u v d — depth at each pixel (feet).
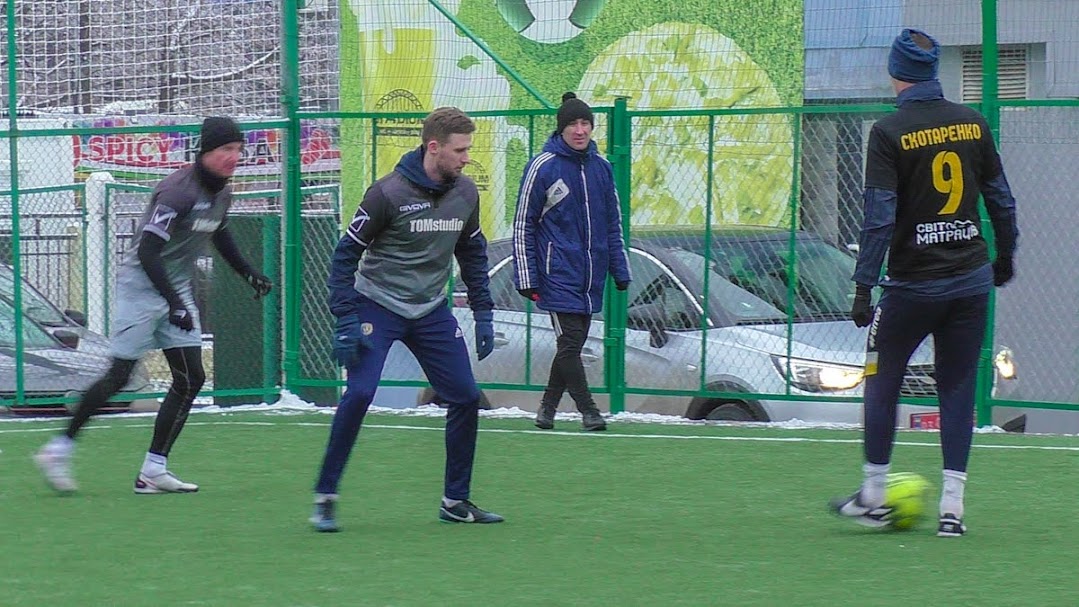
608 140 68.44
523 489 49.21
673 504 46.29
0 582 34.60
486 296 42.70
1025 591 33.81
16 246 68.69
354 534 40.98
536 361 69.51
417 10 96.99
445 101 98.84
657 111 67.62
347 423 40.83
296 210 72.64
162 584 34.37
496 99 100.94
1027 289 65.67
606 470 53.21
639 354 68.54
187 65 74.49
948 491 40.75
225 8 74.18
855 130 65.82
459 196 40.91
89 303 71.56
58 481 47.39
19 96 73.67
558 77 105.19
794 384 65.72
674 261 68.08
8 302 70.74
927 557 37.70
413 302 41.22
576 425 65.82
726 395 66.74
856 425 64.90
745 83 100.99
